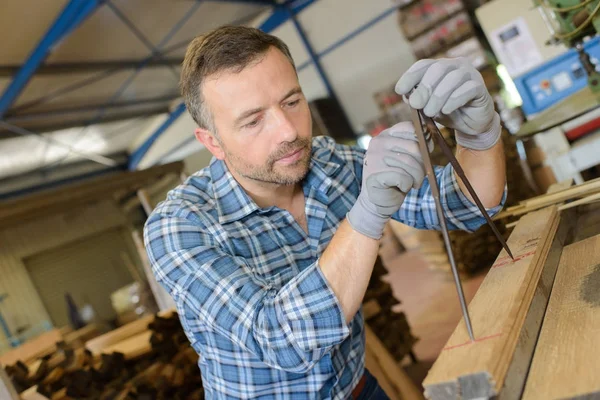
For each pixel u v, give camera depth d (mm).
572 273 1018
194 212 1170
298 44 9828
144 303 5961
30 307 9477
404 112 8062
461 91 897
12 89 7746
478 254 4445
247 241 1216
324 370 1196
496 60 5375
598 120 2674
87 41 7578
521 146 4105
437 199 858
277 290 1072
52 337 3412
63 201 3564
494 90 5285
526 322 812
